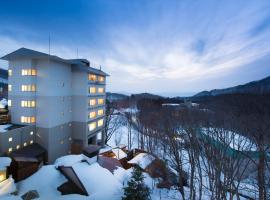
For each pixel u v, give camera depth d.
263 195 16.47
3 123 34.56
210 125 24.28
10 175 23.84
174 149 24.34
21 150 31.36
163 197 26.34
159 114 48.00
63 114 38.88
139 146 58.66
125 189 21.39
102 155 36.97
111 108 75.75
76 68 41.97
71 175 25.09
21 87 35.09
